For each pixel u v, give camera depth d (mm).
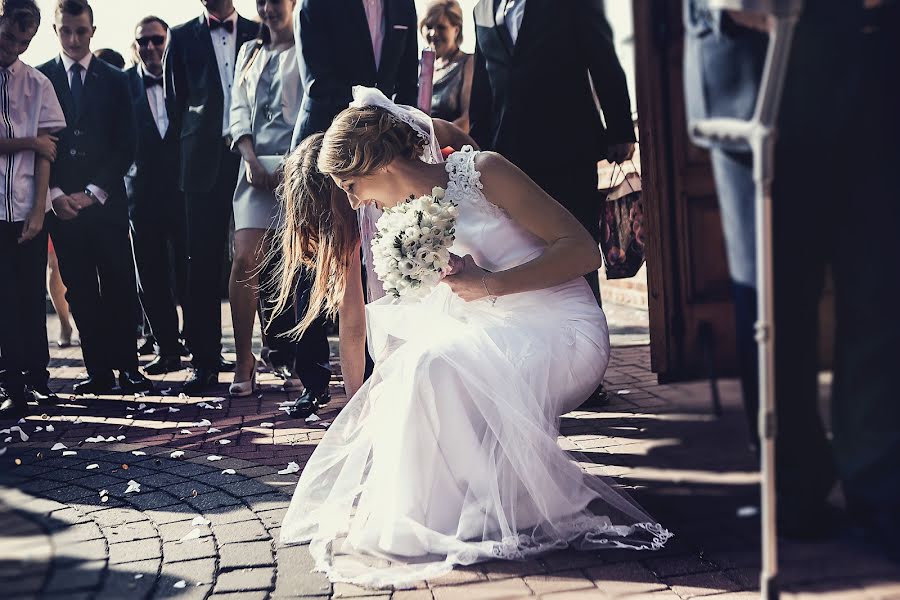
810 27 1449
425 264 2514
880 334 1514
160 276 6227
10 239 4887
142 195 6137
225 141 5238
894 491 1542
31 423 4602
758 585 2176
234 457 3717
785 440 1587
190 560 2512
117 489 3256
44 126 4926
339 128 2738
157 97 6207
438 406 2512
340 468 2812
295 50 4754
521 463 2510
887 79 1451
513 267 2672
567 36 4059
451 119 5715
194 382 5391
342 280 3266
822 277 1527
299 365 4594
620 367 5324
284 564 2469
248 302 5043
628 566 2336
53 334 8938
